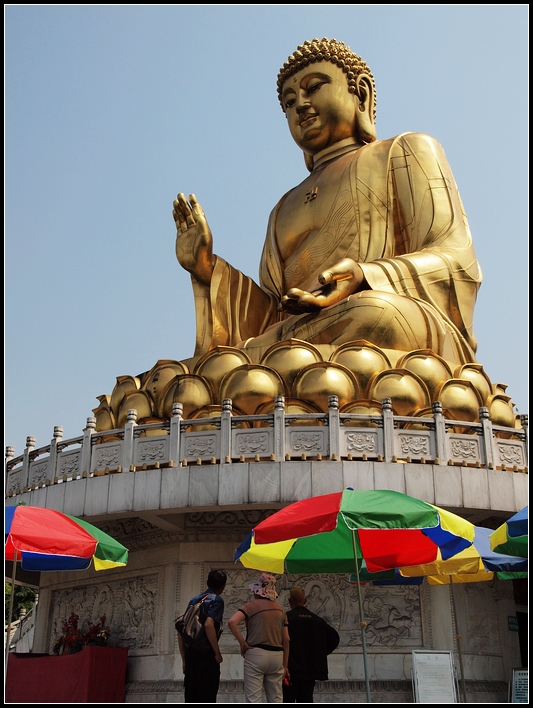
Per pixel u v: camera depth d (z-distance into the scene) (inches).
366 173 809.5
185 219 754.8
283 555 399.2
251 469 510.3
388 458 515.8
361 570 457.1
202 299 751.7
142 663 547.8
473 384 622.8
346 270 684.1
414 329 666.8
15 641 893.8
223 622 531.2
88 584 622.8
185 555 550.9
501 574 447.8
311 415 525.0
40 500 579.5
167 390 643.5
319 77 883.4
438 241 766.5
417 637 522.9
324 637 364.5
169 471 524.1
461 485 518.3
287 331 696.4
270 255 857.5
